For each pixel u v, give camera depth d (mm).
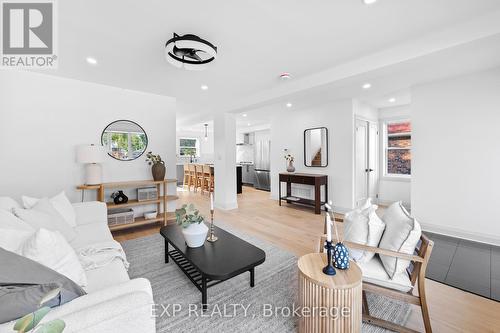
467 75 3098
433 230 3432
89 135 3439
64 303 936
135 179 3900
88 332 795
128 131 3814
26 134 2977
